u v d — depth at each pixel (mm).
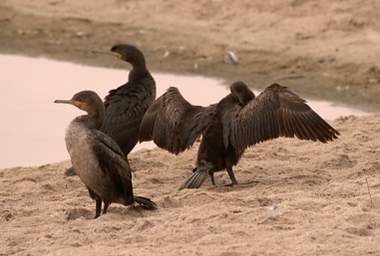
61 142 19641
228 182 14977
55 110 21672
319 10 26172
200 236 11953
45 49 26875
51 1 29984
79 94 13117
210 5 27750
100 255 11336
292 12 26453
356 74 23391
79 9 29312
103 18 28516
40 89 23375
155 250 11422
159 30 27234
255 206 13336
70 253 11484
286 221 12422
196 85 23375
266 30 26250
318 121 13891
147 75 16672
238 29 26594
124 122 15945
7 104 22188
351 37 25125
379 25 25312
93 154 12688
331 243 11484
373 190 13719
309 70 23953
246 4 27281
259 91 22969
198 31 26844
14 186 15344
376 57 24016
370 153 16109
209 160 14430
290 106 13938
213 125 14375
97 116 13117
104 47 26688
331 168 15438
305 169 15430
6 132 20312
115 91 16297
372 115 19562
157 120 14812
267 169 15547
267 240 11625
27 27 28500
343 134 17500
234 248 11375
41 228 12758
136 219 12781
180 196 13852
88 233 12320
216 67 24656
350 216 12359
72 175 15602
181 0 28391
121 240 11969
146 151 17453
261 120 14000
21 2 30094
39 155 18953
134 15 28391
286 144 17078
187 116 14648
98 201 13211
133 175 15664
